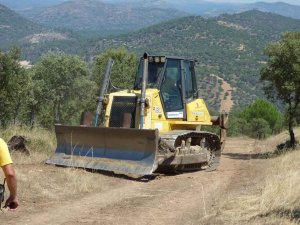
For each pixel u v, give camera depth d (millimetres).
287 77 23094
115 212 9492
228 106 153000
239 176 14461
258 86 182750
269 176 12781
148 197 11094
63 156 14852
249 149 29094
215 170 15930
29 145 17000
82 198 10703
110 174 13773
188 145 15086
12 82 30203
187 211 9680
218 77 194125
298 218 8102
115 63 45750
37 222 8484
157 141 13375
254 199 9953
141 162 13492
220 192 11625
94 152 14414
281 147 24844
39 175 12164
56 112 51500
